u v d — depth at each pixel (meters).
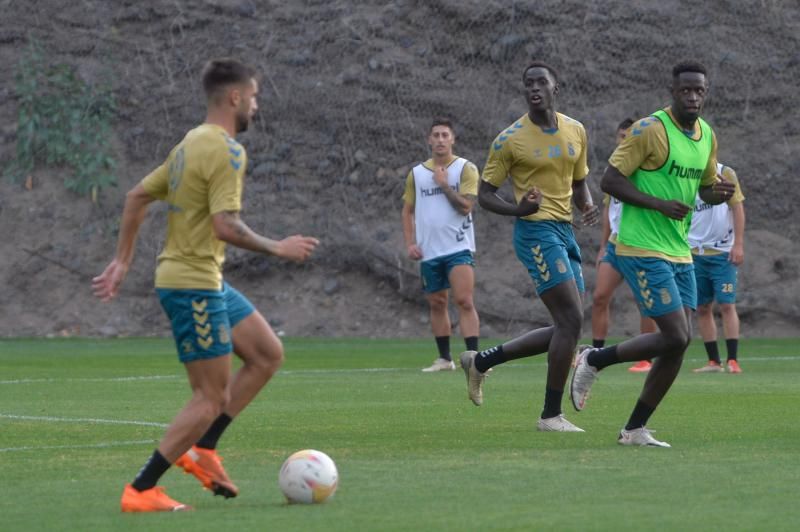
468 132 83.38
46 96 85.94
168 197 20.94
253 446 28.88
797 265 77.00
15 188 83.94
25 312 79.44
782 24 85.44
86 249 81.44
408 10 88.06
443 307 54.09
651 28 85.56
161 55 88.50
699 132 29.73
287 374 51.84
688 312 29.78
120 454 27.69
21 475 24.50
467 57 85.81
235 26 89.06
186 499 21.67
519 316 76.56
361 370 54.09
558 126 33.69
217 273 20.72
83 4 90.69
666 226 29.28
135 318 79.25
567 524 18.69
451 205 53.12
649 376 28.91
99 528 18.69
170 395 42.41
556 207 33.47
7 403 39.75
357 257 79.62
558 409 32.19
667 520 18.98
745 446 28.62
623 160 29.16
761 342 71.06
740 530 18.17
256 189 82.50
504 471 24.50
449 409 37.66
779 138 82.06
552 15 86.25
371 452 27.67
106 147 84.94
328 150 83.56
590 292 77.31
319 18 88.38
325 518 19.34
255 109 21.39
